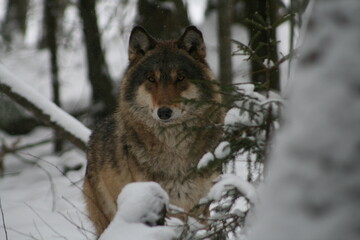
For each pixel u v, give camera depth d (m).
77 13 22.73
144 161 9.35
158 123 9.21
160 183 9.26
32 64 32.09
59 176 19.28
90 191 10.80
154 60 9.71
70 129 14.01
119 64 25.94
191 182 9.03
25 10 28.77
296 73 3.16
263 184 5.75
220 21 17.44
